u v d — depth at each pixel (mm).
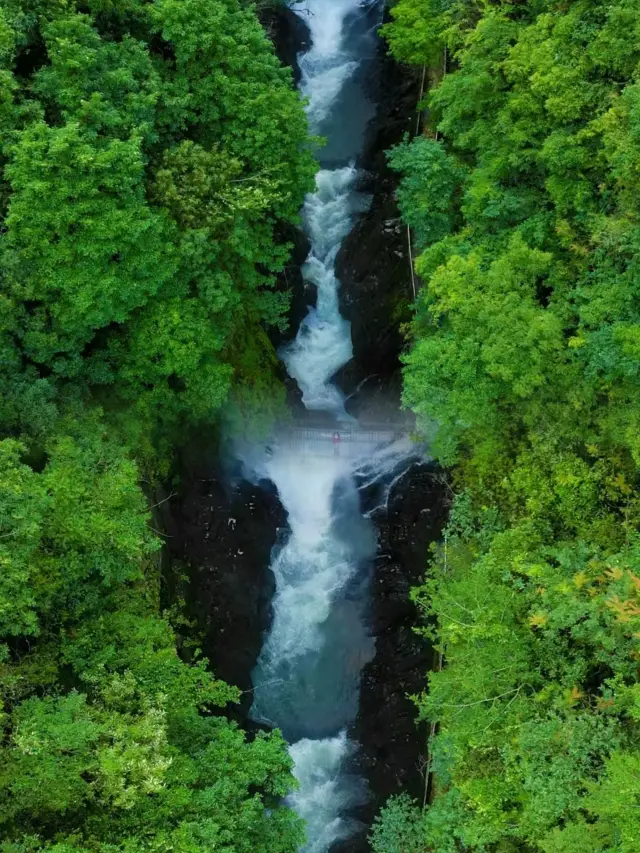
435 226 25203
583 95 19531
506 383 20438
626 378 18938
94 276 19953
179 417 26047
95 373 22375
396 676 26219
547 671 19188
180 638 24984
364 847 24344
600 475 19719
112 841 16844
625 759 14969
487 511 22812
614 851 14898
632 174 17984
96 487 19875
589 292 19734
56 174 19109
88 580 20531
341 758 26062
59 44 19500
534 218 21641
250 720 26172
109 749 16547
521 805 18531
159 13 21609
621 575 16891
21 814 16562
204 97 22938
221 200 22922
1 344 19922
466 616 20609
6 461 18000
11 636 18969
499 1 24109
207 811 18078
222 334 24266
